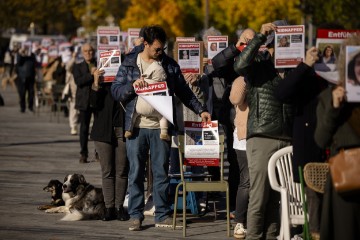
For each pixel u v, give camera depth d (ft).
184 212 64.23
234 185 72.54
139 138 65.46
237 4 204.44
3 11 426.10
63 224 68.80
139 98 64.95
